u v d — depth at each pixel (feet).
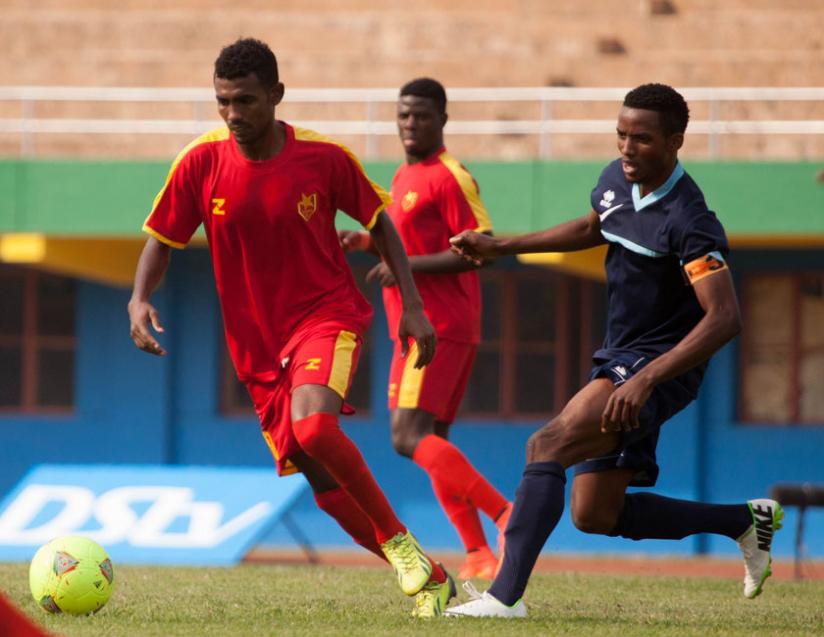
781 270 176.35
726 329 57.11
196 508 133.39
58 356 185.37
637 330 61.57
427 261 88.63
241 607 64.75
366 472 60.23
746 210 161.17
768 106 218.38
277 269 63.10
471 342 91.76
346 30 241.14
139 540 130.52
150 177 169.78
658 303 60.85
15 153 220.02
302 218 62.59
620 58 229.04
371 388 180.04
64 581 60.39
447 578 62.13
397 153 214.07
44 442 183.52
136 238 172.76
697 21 236.22
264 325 63.67
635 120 58.85
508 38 237.04
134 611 62.39
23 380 185.47
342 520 66.28
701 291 57.93
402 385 90.58
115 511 135.03
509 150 218.18
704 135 213.87
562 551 175.22
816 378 175.42
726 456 175.22
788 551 171.12
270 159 62.49
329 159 63.31
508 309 180.86
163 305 181.88
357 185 64.18
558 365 180.24
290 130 63.26
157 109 226.99
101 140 221.87
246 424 181.06
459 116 222.48
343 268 64.80
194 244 178.91
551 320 180.65
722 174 161.58
